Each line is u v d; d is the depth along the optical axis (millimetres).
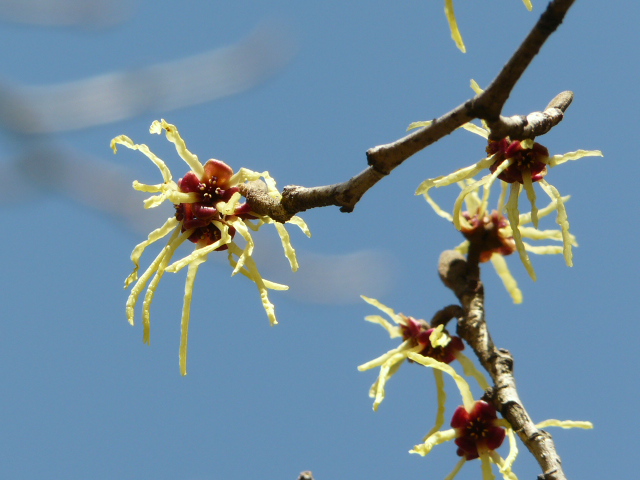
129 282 528
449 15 509
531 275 529
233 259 530
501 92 504
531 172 530
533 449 527
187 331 525
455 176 530
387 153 512
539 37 499
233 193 530
